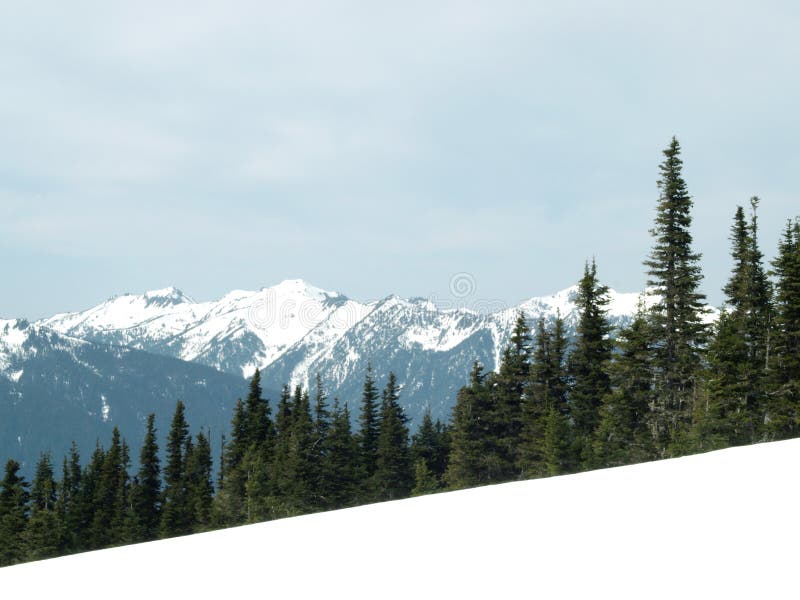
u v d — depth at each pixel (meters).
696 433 47.94
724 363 47.62
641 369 52.53
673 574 6.64
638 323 53.03
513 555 7.96
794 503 8.62
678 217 51.09
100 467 108.81
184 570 9.28
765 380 48.00
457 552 8.38
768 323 50.78
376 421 86.31
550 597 6.43
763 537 7.42
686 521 8.41
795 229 50.94
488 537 8.91
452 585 7.16
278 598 7.50
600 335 60.41
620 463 52.59
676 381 51.84
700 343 51.00
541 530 8.91
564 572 7.10
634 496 10.20
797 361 47.72
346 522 11.28
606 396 53.62
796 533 7.43
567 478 12.99
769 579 6.24
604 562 7.25
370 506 12.75
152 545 11.61
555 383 62.97
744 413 47.72
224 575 8.73
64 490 104.69
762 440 47.38
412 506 12.07
